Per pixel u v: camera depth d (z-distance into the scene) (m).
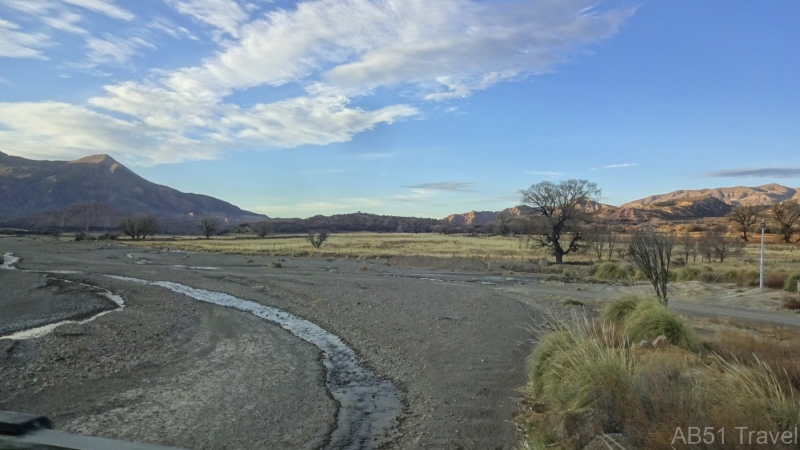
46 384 10.44
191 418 8.71
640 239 16.27
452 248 73.81
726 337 10.85
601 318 13.56
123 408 9.16
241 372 11.77
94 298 23.89
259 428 8.27
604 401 6.33
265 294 27.03
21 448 4.60
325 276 35.75
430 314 19.41
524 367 11.44
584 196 49.81
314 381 11.11
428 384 10.66
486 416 8.51
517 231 54.91
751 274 28.69
